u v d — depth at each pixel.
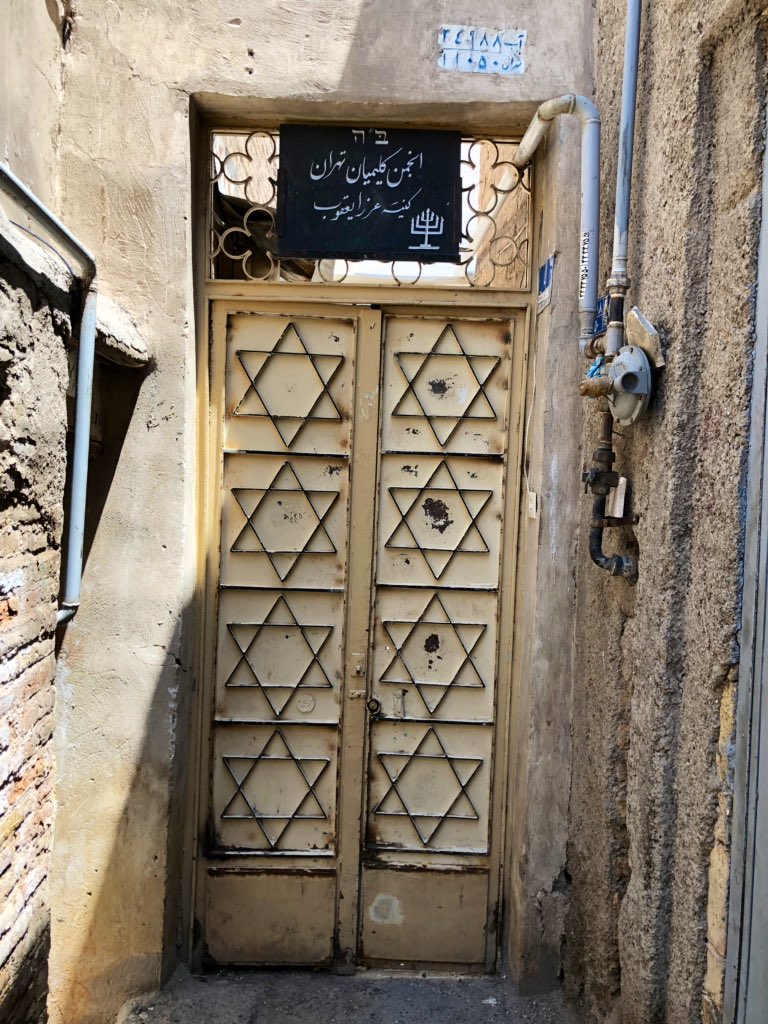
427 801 3.22
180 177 2.86
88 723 2.88
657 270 2.19
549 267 2.91
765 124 1.76
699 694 1.95
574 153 2.85
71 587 2.51
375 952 3.22
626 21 2.39
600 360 2.39
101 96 2.84
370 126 3.06
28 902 2.19
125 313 2.84
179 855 3.05
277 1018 2.89
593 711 2.67
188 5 2.84
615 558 2.38
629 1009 2.21
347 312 3.13
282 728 3.19
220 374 3.12
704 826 1.91
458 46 2.86
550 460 2.92
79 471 2.43
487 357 3.15
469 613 3.20
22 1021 2.16
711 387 1.94
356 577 3.17
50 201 2.78
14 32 2.44
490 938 3.22
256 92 2.86
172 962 3.04
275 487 3.16
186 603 2.97
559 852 2.98
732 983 1.77
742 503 1.79
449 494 3.18
